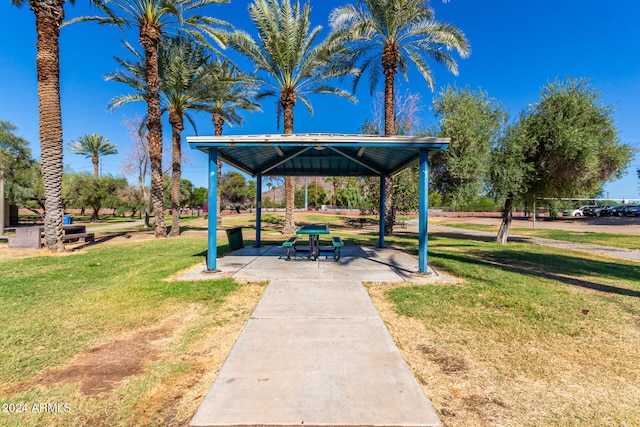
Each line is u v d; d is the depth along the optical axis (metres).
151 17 14.77
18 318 4.70
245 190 62.69
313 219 33.19
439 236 19.11
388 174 11.72
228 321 4.62
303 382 2.98
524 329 4.36
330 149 9.48
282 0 15.94
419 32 15.86
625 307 5.22
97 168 38.16
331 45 16.36
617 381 3.16
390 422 2.45
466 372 3.29
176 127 18.58
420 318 4.74
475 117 13.64
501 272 7.75
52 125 10.90
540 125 13.44
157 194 16.61
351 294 5.77
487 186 14.33
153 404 2.75
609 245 15.41
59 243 11.20
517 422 2.54
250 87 21.34
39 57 10.62
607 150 13.59
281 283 6.52
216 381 3.00
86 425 2.49
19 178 24.78
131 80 17.58
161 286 6.32
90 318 4.72
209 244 7.55
